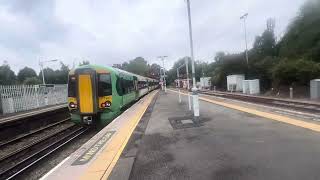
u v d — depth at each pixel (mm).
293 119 13484
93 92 17906
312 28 51125
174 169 7336
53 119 26328
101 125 19469
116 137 12109
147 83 59406
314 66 39250
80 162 8617
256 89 49156
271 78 48344
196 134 11531
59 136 18859
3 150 15938
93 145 10828
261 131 11102
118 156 9023
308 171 6438
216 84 75750
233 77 60125
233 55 67875
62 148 14641
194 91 15414
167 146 9867
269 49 67875
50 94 42094
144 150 9562
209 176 6633
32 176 10570
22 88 34719
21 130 20938
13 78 89812
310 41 49875
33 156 13148
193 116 16891
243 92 52375
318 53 45875
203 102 28844
